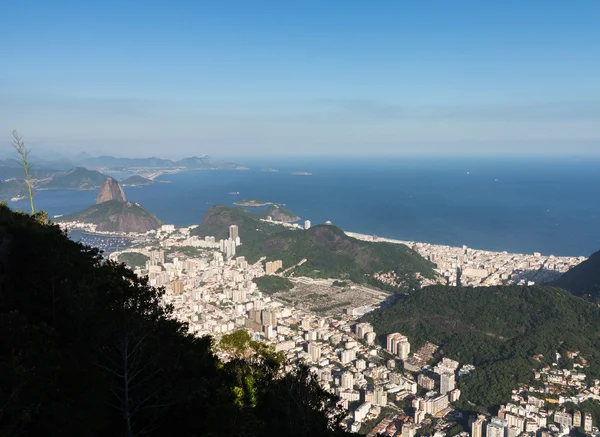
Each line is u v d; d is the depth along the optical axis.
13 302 17.64
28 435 12.23
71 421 12.91
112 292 17.89
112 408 15.81
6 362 11.90
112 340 15.31
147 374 16.31
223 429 15.92
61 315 16.91
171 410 16.77
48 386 12.78
